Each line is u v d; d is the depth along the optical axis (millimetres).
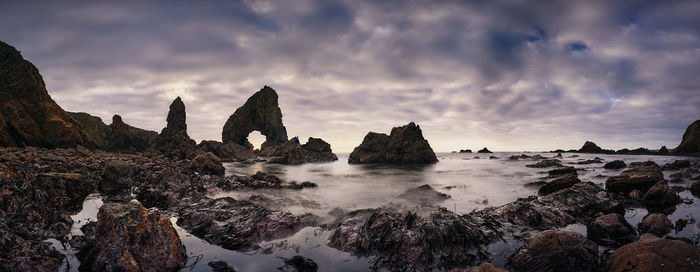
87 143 41719
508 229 9297
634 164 33031
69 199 11688
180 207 12211
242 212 10328
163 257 6465
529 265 6477
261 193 16469
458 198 15484
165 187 14234
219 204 11828
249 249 7719
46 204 10562
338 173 32531
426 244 7598
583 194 12117
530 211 10453
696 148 55031
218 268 6551
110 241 6281
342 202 14383
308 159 60156
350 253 7574
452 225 8391
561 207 11453
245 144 105875
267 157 81812
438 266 6879
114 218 6660
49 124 35219
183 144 45469
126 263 5945
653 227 9016
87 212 10664
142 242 6395
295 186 18609
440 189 18688
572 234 6820
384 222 8594
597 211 11141
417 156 51375
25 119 33500
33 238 7523
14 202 9492
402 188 19203
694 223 9516
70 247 7191
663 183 12617
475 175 28125
